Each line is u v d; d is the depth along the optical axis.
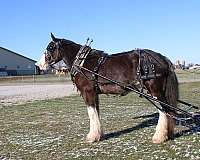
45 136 13.17
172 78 10.71
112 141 11.59
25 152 10.87
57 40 11.96
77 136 12.77
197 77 64.56
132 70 10.73
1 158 10.24
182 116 12.79
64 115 18.78
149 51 10.95
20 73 117.75
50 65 12.17
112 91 11.04
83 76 11.23
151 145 10.71
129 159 9.41
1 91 39.31
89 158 9.72
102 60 11.14
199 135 11.70
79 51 11.42
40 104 25.00
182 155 9.49
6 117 18.84
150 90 10.62
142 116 16.83
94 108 11.44
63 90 39.38
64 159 9.80
